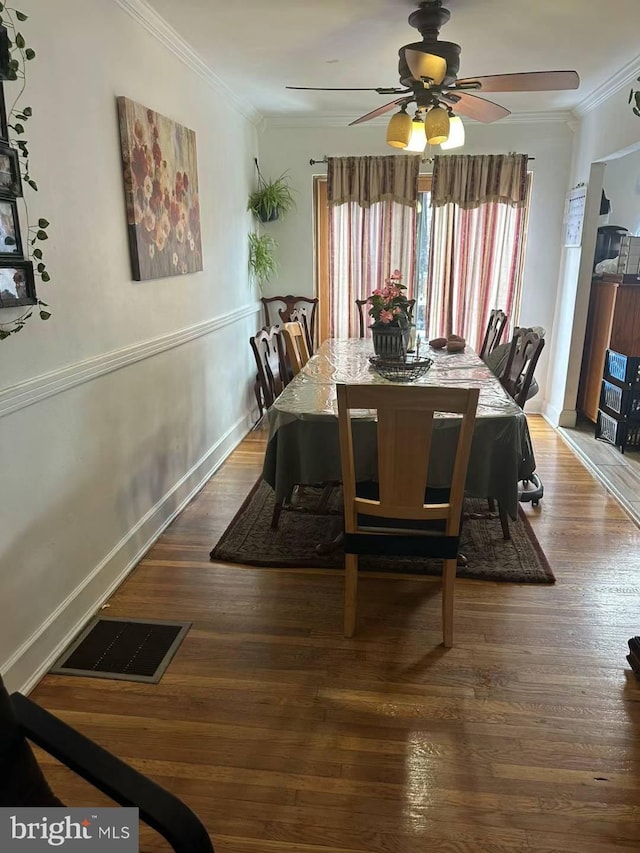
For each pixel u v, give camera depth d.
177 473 3.29
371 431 2.39
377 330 3.28
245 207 4.59
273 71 3.55
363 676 2.02
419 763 1.68
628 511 3.26
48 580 2.08
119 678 2.02
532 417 5.20
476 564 2.70
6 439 1.83
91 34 2.26
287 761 1.69
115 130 2.47
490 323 4.38
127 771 1.06
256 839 1.47
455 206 4.82
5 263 1.73
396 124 2.84
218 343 4.00
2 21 1.66
